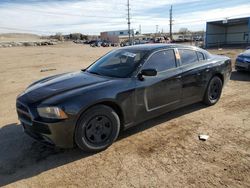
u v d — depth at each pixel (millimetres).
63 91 3621
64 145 3398
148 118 4297
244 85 7711
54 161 3520
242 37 36125
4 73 12594
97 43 59250
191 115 5090
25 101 3578
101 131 3666
